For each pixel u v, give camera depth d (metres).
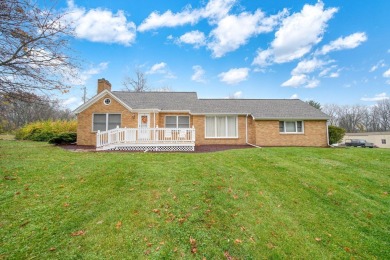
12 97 7.89
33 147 14.78
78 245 4.39
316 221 5.70
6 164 8.99
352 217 5.99
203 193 6.74
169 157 11.38
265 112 19.80
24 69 7.68
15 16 7.20
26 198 6.15
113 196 6.41
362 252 4.69
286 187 7.62
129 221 5.19
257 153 12.55
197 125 19.48
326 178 8.61
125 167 8.98
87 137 17.73
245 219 5.53
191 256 4.21
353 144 35.44
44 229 4.85
